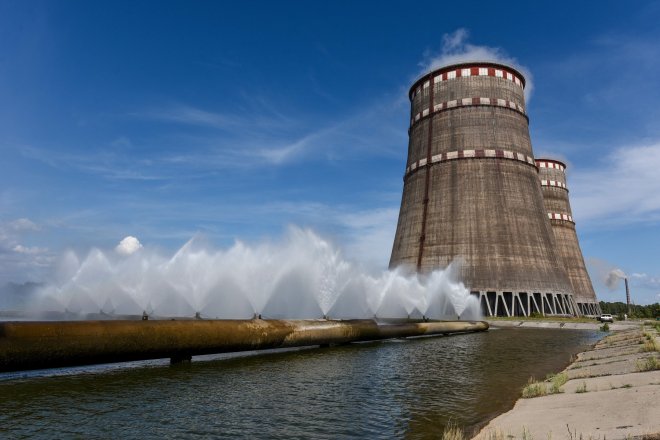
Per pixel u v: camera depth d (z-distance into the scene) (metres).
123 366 18.53
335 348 27.95
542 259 85.88
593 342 38.38
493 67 93.56
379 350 27.69
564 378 16.80
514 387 16.34
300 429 10.58
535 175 93.19
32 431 9.99
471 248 84.50
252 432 10.27
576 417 10.46
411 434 10.36
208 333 19.45
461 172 89.06
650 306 134.88
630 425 9.15
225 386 15.08
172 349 18.23
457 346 32.28
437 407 12.99
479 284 82.00
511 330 56.00
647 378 14.43
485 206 86.12
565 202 126.69
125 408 11.99
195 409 12.06
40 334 14.28
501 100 92.19
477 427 10.87
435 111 95.12
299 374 17.86
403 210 97.88
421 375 18.67
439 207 89.50
